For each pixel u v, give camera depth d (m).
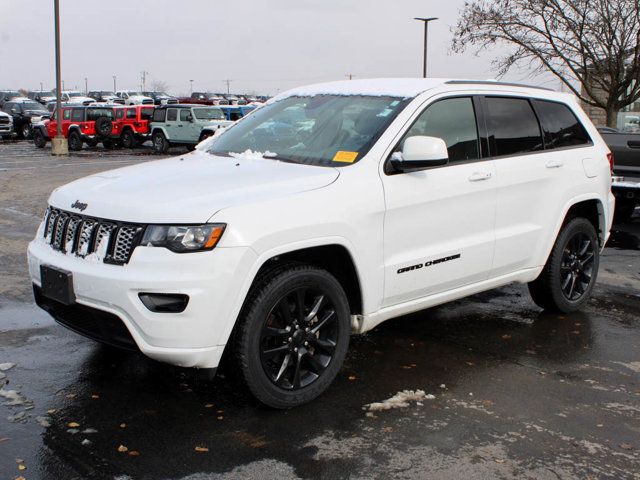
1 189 14.07
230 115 29.92
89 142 30.61
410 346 5.01
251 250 3.53
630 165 9.59
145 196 3.72
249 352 3.65
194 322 3.44
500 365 4.66
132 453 3.37
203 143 5.24
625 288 6.80
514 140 5.16
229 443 3.49
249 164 4.36
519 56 22.94
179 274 3.43
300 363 3.89
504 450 3.49
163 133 28.14
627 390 4.29
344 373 4.46
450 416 3.86
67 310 3.92
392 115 4.46
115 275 3.51
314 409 3.91
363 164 4.17
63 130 29.97
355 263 4.04
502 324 5.59
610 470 3.32
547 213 5.32
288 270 3.79
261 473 3.22
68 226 3.90
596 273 6.00
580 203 5.79
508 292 6.61
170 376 4.33
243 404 3.96
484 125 4.95
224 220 3.50
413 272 4.40
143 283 3.42
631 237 9.59
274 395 3.79
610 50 21.16
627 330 5.49
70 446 3.43
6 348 4.76
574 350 5.00
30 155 26.53
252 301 3.65
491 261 4.93
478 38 23.02
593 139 5.91
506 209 4.99
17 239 8.60
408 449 3.47
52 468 3.21
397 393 4.15
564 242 5.58
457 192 4.59
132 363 4.53
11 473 3.16
